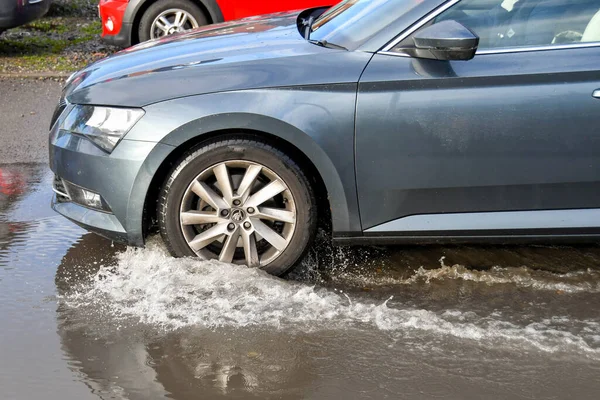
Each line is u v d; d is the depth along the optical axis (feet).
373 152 11.60
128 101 11.80
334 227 12.01
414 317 11.16
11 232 14.60
